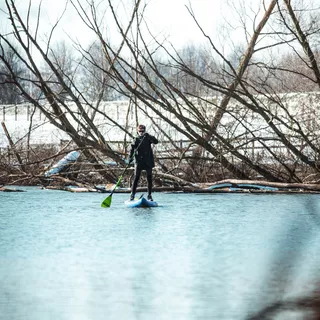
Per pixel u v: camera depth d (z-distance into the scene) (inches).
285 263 989.2
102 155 2915.8
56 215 1749.5
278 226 1483.8
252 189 2645.2
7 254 1090.7
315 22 2576.3
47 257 1058.7
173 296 773.9
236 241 1237.1
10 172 2844.5
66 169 2906.0
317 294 772.0
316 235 1320.1
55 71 2603.3
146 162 2086.6
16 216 1728.6
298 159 2689.5
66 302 745.6
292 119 2581.2
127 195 2541.8
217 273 915.4
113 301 749.3
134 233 1360.7
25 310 709.3
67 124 2726.4
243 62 2738.7
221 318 669.9
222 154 2635.3
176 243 1215.6
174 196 2455.7
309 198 2340.1
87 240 1258.6
